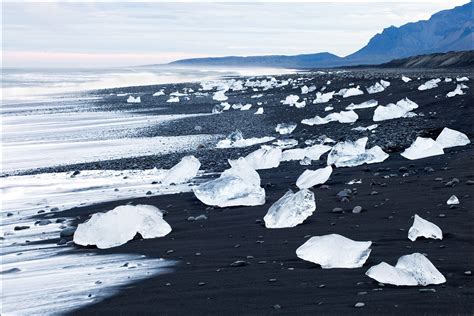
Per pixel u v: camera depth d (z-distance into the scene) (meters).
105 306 5.85
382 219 8.81
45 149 23.30
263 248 7.79
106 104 46.81
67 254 8.56
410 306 4.85
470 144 15.63
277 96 46.22
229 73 143.88
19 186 15.91
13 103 49.28
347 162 14.82
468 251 6.67
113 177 16.70
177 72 153.88
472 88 28.61
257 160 16.19
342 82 48.66
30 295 6.48
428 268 5.68
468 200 9.39
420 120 21.61
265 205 11.17
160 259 7.74
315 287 5.76
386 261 6.55
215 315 5.19
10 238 9.92
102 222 9.25
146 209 9.78
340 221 8.98
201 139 24.19
